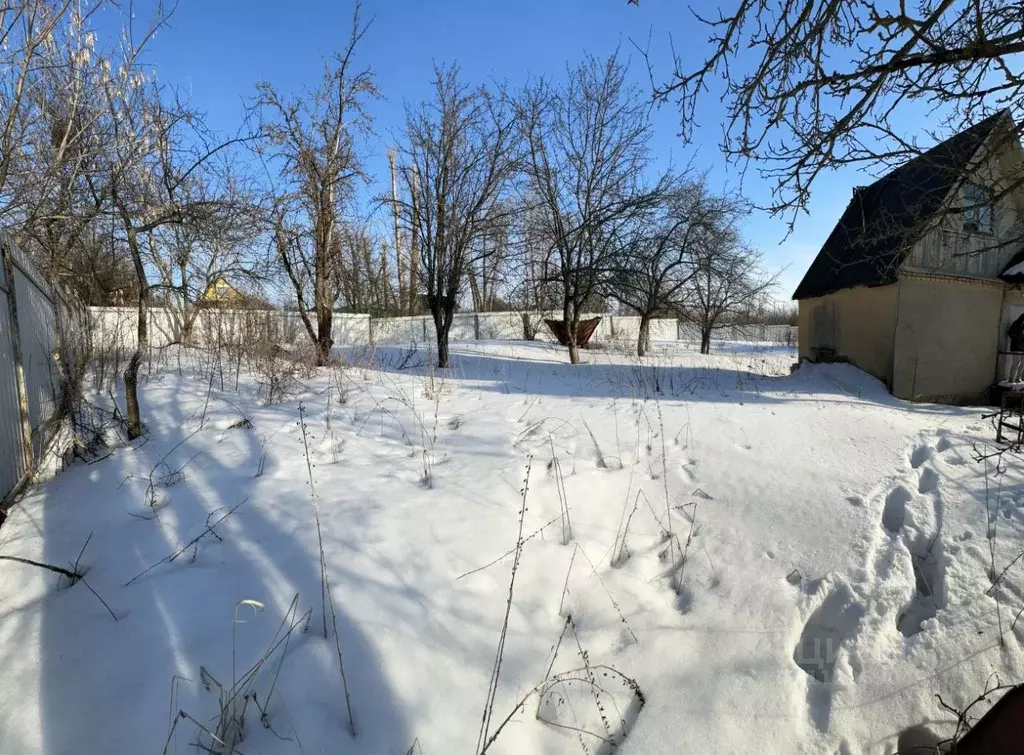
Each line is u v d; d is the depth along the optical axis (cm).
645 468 505
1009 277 898
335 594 307
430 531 377
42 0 647
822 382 932
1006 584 324
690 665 288
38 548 349
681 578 361
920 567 357
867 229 635
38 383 525
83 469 486
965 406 849
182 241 977
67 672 250
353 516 392
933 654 287
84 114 803
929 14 339
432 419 671
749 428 598
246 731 231
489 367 1241
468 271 1292
